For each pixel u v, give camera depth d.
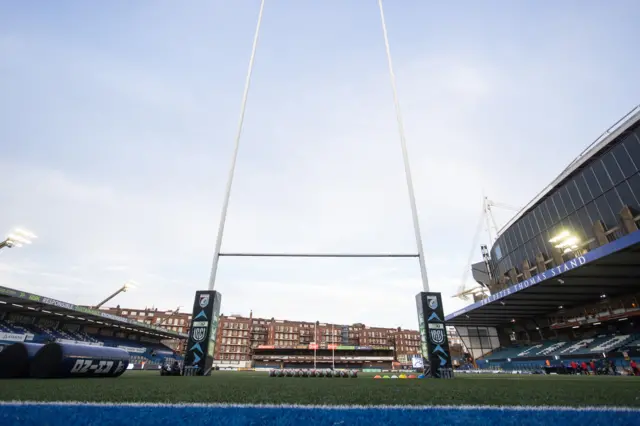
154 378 5.41
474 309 28.47
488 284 38.09
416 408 1.66
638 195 19.98
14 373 4.34
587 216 23.64
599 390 2.70
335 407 1.68
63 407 1.60
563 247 25.67
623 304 22.69
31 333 27.61
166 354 46.34
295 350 79.50
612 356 20.75
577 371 20.23
